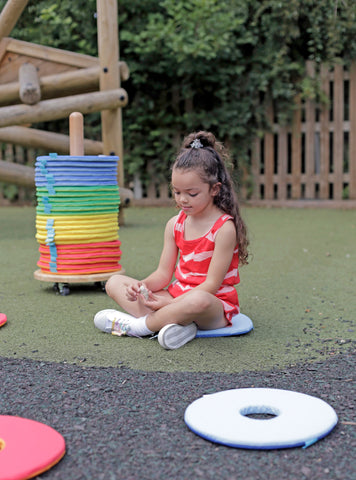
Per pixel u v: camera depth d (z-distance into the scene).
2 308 2.97
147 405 1.74
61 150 6.38
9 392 1.84
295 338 2.42
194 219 2.57
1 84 5.73
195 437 1.54
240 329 2.47
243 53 8.45
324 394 1.82
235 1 8.13
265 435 1.50
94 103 5.60
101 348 2.30
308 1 7.84
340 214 7.58
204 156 2.44
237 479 1.34
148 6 8.30
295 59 8.41
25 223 6.81
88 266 3.31
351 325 2.61
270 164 8.62
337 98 8.20
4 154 9.24
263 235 5.71
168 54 8.24
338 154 8.30
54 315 2.84
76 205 3.22
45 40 8.32
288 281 3.59
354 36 7.95
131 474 1.37
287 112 8.40
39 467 1.36
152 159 8.89
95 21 8.17
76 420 1.64
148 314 2.47
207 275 2.50
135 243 5.16
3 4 7.90
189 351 2.26
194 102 8.87
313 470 1.38
